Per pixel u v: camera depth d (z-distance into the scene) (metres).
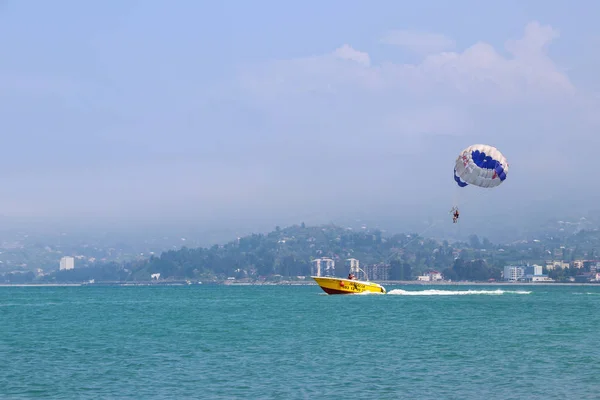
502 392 33.66
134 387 35.34
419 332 60.88
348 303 113.62
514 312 89.38
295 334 59.75
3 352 49.31
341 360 43.53
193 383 36.19
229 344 52.59
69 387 35.53
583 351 47.41
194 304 128.75
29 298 186.00
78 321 81.19
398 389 34.41
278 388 34.75
